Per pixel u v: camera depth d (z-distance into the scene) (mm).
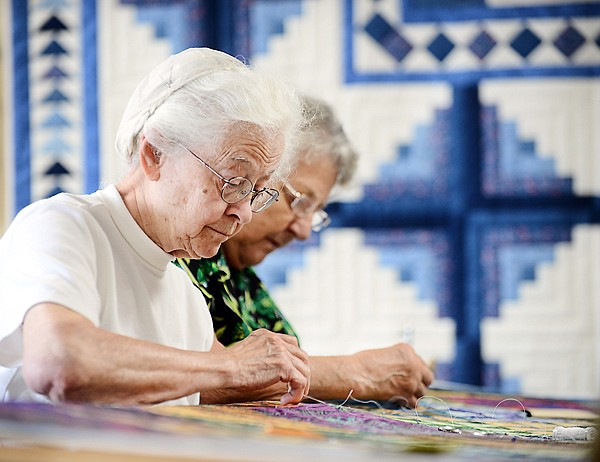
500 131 4262
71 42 4309
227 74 1622
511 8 4238
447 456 1064
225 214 1644
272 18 4309
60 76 4309
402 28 4266
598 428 955
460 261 4273
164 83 1631
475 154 4262
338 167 2494
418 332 4262
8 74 4297
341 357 2107
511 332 4250
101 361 1381
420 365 2168
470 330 4262
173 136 1606
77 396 1369
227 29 4312
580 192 4246
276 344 1616
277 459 971
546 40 4238
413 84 4270
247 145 1600
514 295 4258
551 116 4246
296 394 1653
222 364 1515
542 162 4254
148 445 990
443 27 4258
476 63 4254
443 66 4262
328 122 2488
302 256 4270
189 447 992
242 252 2406
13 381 1618
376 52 4270
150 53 4320
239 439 1061
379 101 4270
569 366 4246
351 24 4270
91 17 4312
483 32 4254
